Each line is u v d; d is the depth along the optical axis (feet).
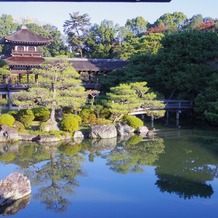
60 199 54.13
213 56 123.65
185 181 63.41
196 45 124.67
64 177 65.51
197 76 119.44
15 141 92.53
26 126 99.86
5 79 144.87
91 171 69.77
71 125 98.89
